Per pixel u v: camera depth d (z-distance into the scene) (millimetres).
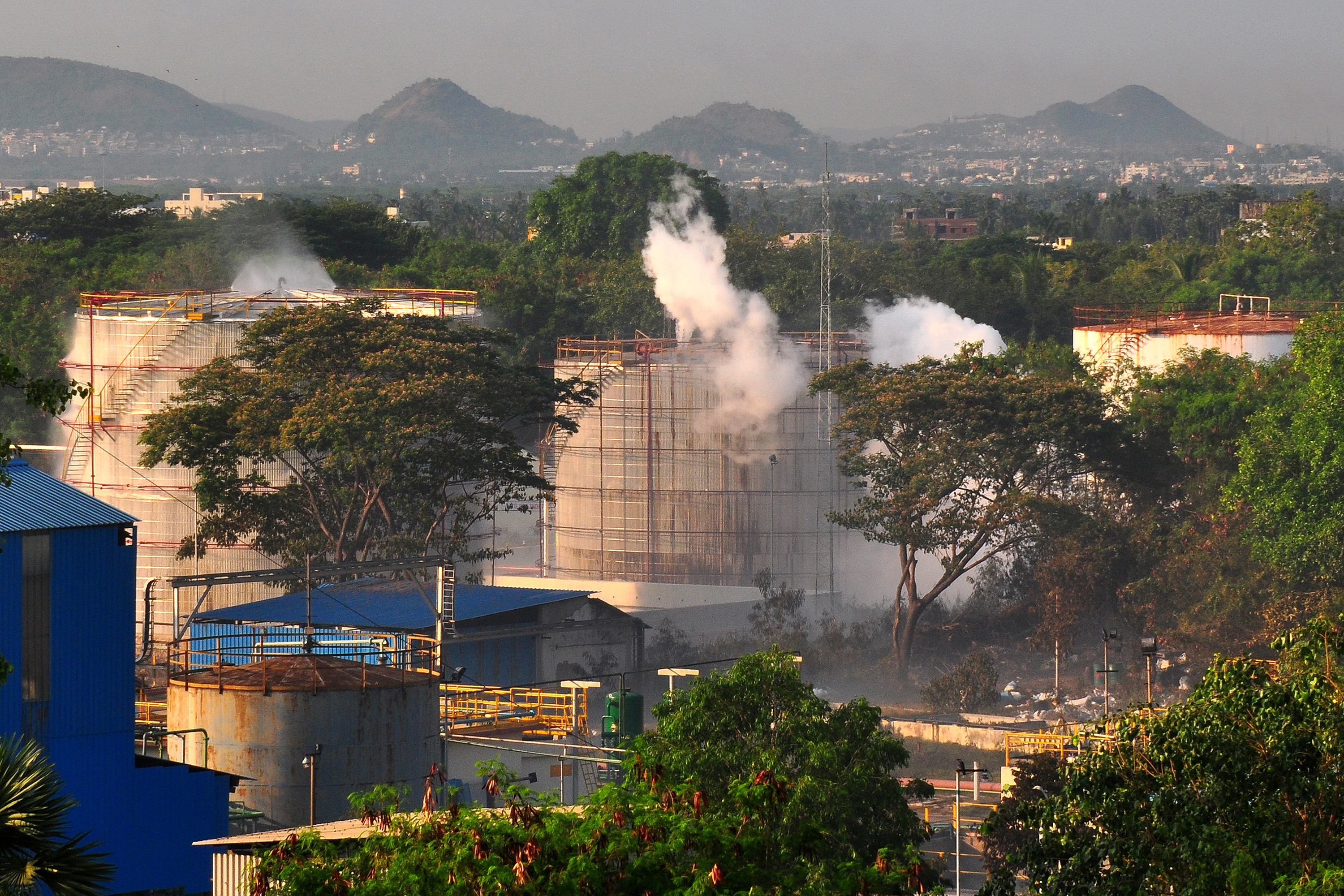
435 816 97125
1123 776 102812
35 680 168250
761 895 84812
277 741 189750
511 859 89812
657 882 89375
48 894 144750
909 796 155375
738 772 149875
